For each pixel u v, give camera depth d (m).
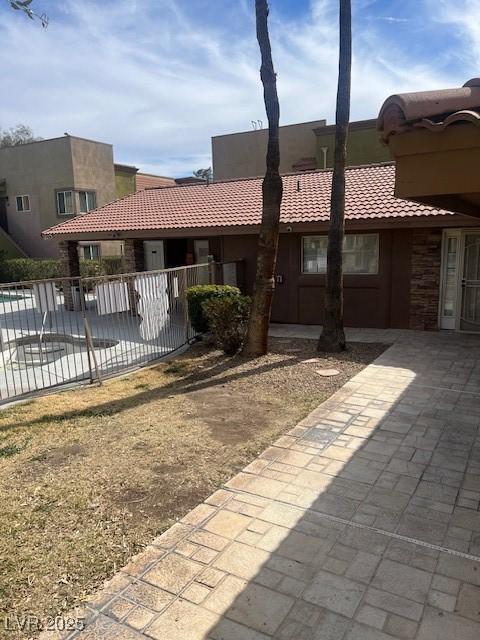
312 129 24.52
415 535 3.48
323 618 2.72
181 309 10.50
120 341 9.96
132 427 5.73
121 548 3.39
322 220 11.55
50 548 3.42
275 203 8.52
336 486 4.20
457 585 2.96
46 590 3.00
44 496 4.14
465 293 11.10
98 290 7.97
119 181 30.33
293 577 3.06
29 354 10.52
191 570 3.15
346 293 12.16
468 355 8.95
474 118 2.64
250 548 3.36
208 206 14.88
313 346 10.03
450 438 5.18
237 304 9.44
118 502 4.02
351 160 22.81
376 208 11.31
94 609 2.84
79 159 26.61
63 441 5.36
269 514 3.78
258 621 2.71
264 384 7.39
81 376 8.19
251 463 4.68
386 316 11.84
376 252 11.84
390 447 4.97
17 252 28.02
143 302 8.95
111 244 27.97
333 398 6.60
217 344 9.79
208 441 5.24
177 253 16.55
